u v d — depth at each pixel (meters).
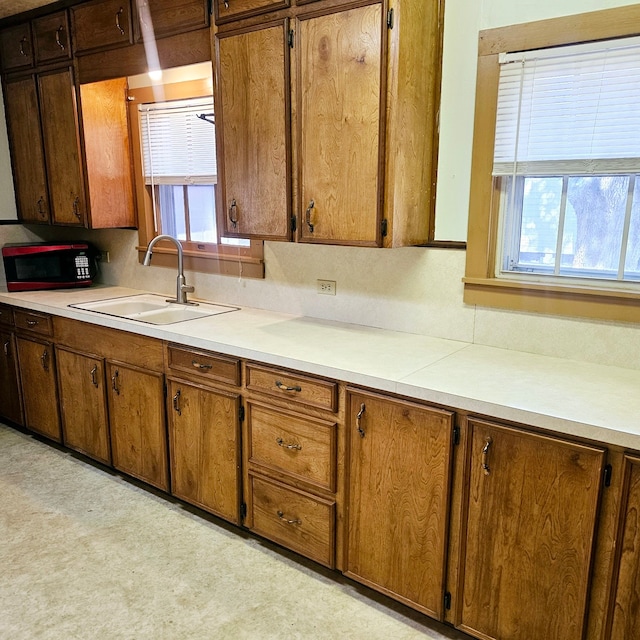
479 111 2.08
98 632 1.93
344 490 2.05
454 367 1.96
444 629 1.95
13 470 3.08
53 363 3.18
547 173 1.99
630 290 1.93
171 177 3.22
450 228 2.25
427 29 2.08
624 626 1.53
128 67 2.87
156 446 2.71
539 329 2.11
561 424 1.52
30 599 2.08
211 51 2.44
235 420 2.34
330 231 2.20
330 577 2.22
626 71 1.79
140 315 2.93
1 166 3.74
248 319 2.72
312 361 2.03
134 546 2.40
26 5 3.16
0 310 3.49
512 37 1.96
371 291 2.52
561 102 1.92
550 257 2.12
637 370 1.93
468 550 1.78
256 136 2.34
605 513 1.51
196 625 1.96
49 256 3.53
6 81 3.55
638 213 1.91
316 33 2.08
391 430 1.88
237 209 2.48
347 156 2.10
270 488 2.29
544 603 1.66
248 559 2.32
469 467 1.73
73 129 3.20
